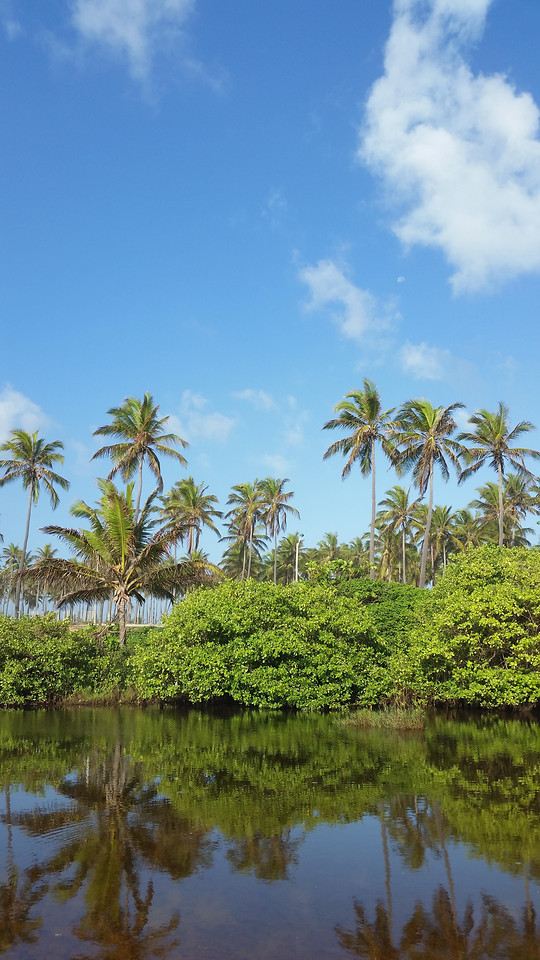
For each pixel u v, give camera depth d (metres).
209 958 4.34
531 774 9.61
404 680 17.78
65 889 5.50
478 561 20.00
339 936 4.68
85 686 20.34
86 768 10.14
